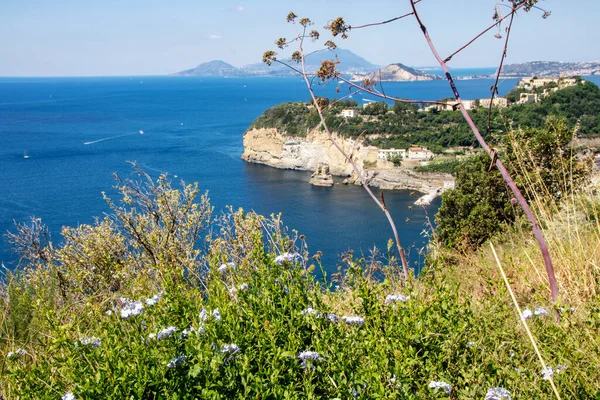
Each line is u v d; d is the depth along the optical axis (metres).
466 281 4.29
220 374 2.53
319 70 4.14
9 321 4.23
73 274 5.49
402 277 3.89
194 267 5.46
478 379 2.47
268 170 96.75
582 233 4.80
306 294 3.11
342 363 2.55
